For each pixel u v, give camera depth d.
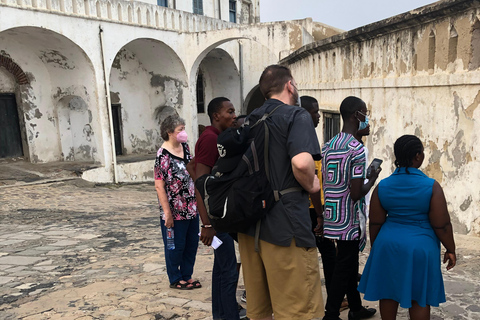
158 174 3.83
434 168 5.11
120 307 3.60
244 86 22.06
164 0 18.64
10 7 11.38
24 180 12.45
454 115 4.70
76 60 13.96
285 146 2.18
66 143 15.61
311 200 3.15
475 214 4.52
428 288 2.56
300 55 10.55
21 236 6.75
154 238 6.61
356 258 3.02
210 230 3.00
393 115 5.93
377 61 6.39
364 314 3.26
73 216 8.52
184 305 3.63
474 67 4.43
